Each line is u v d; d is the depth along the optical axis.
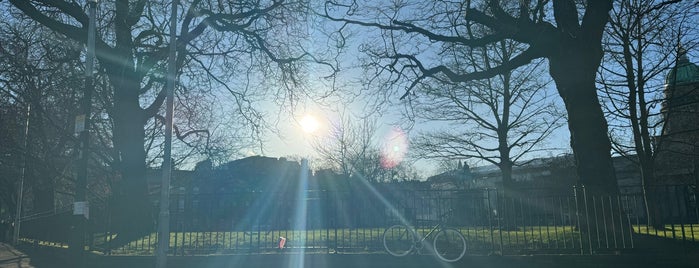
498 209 11.81
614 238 10.98
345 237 13.09
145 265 12.25
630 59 18.78
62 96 20.88
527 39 14.26
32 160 25.69
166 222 10.80
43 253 16.42
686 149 25.75
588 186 12.14
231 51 19.58
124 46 16.55
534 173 52.22
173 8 11.80
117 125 16.62
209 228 12.74
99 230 15.44
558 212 13.14
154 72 19.61
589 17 12.87
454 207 12.23
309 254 11.77
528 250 11.20
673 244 10.97
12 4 16.58
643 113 19.09
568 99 12.94
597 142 12.43
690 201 11.51
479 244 11.87
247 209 12.83
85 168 11.30
